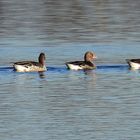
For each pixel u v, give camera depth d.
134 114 37.72
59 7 79.00
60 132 35.06
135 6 78.88
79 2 82.56
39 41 58.94
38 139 34.00
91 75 47.03
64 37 60.75
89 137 34.22
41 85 44.22
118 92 42.38
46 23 68.62
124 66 49.53
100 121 36.72
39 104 39.97
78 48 55.88
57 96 41.62
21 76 46.72
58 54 53.69
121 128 35.50
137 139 33.81
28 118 37.38
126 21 68.88
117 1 83.50
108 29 64.50
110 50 54.97
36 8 78.44
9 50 55.34
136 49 55.12
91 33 62.56
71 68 48.44
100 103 40.03
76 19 70.81
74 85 44.22
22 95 41.97
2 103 40.34
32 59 52.19
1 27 66.62
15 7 79.38
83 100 40.75
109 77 46.31
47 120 36.91
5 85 44.38
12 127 35.81
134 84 44.25
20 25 67.50
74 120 36.84
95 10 76.56
